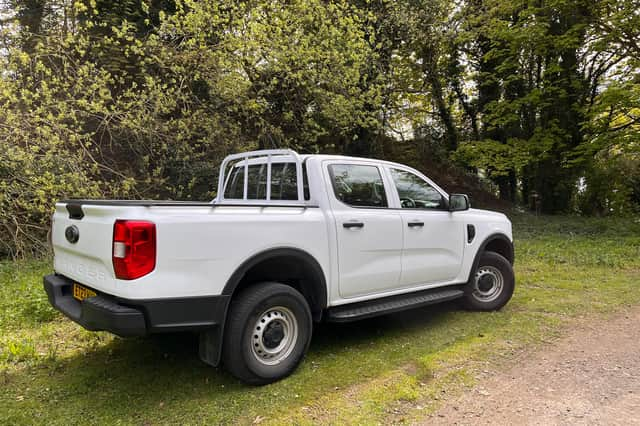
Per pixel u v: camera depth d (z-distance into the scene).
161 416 2.71
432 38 13.59
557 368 3.48
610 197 15.53
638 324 4.65
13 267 6.94
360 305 3.89
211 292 2.83
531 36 13.15
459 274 4.76
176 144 9.43
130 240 2.58
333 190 3.70
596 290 6.13
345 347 3.92
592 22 12.88
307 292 3.55
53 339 4.04
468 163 15.57
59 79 7.50
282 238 3.20
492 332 4.34
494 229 5.17
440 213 4.59
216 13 8.82
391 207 4.16
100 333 4.16
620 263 7.95
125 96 8.51
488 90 17.31
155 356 3.66
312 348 3.89
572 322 4.70
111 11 9.88
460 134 19.64
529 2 13.04
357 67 10.23
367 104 12.03
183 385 3.13
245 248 2.99
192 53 8.84
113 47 8.92
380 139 15.76
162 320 2.66
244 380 3.04
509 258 5.45
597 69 15.37
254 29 8.51
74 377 3.26
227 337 2.97
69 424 2.61
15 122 7.08
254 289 3.11
